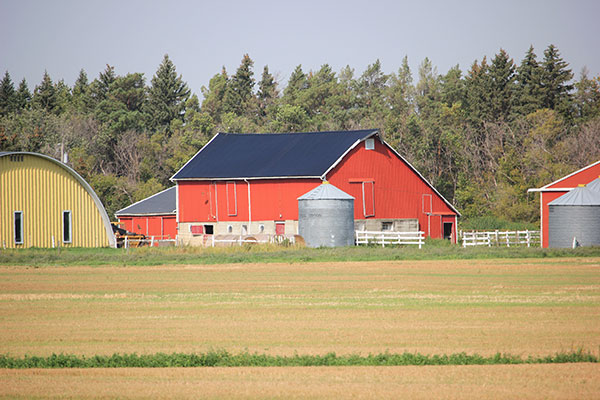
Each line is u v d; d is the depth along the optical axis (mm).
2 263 151500
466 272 131500
